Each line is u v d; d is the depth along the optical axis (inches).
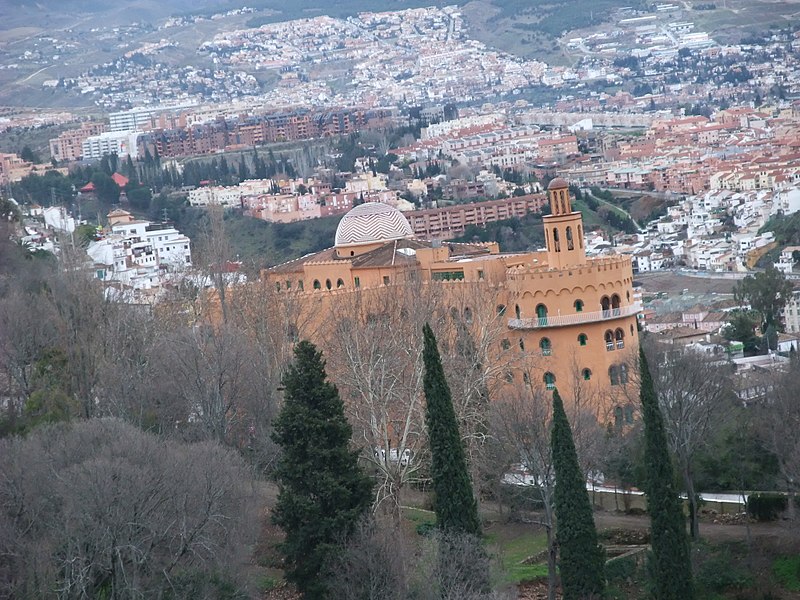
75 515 5639.8
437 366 6264.8
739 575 6914.4
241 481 6412.4
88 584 5689.0
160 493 5871.1
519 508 7426.2
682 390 7652.6
